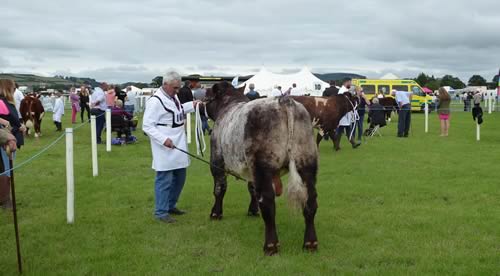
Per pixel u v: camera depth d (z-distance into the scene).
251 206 7.83
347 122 15.89
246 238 6.71
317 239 6.41
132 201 8.88
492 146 16.14
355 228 7.10
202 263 5.82
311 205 5.87
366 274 5.41
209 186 10.02
